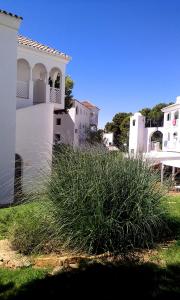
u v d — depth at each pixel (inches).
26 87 901.2
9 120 701.9
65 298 211.2
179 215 345.4
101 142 389.7
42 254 273.0
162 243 291.4
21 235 297.9
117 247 273.0
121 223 274.8
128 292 215.6
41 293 217.2
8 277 239.8
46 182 304.8
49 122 788.6
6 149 697.0
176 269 244.7
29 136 761.6
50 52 952.9
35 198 311.3
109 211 277.0
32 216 328.5
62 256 265.3
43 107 778.8
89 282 229.0
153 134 2477.9
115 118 3218.5
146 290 217.5
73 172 295.4
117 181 284.2
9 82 700.7
